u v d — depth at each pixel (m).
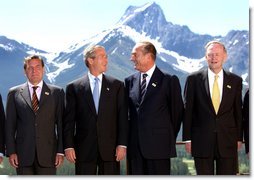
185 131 6.72
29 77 6.66
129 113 6.77
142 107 6.65
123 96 6.70
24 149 6.58
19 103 6.65
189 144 6.72
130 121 6.74
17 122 6.66
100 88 6.68
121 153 6.61
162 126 6.62
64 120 6.70
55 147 6.68
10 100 6.68
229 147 6.70
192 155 6.72
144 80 6.72
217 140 6.66
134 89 6.75
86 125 6.62
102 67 6.69
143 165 6.66
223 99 6.70
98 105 6.64
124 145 6.62
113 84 6.70
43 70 6.74
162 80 6.69
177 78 6.71
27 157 6.57
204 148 6.66
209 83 6.74
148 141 6.61
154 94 6.66
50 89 6.72
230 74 6.80
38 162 6.58
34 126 6.59
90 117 6.62
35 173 6.62
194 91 6.75
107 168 6.62
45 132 6.62
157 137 6.60
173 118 6.67
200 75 6.76
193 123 6.76
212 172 6.69
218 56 6.67
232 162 6.72
